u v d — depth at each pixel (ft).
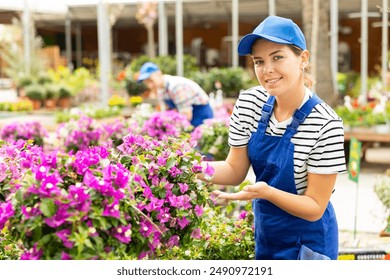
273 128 9.49
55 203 7.45
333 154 9.04
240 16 71.20
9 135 22.85
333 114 9.18
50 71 65.05
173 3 60.90
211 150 20.51
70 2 59.16
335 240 10.00
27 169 8.57
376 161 35.32
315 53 32.37
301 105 9.25
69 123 22.36
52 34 88.99
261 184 8.82
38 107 56.54
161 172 9.29
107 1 57.21
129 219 8.11
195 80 51.85
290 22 8.99
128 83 51.78
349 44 79.36
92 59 87.86
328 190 9.20
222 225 11.69
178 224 9.27
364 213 22.18
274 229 9.65
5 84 71.31
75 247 7.50
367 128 33.27
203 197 9.52
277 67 8.89
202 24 81.51
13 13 64.85
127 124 22.11
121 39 88.94
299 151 9.17
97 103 59.06
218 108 33.88
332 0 47.93
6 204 7.87
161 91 23.84
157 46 88.02
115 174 7.98
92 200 7.65
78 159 8.16
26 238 7.84
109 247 7.78
